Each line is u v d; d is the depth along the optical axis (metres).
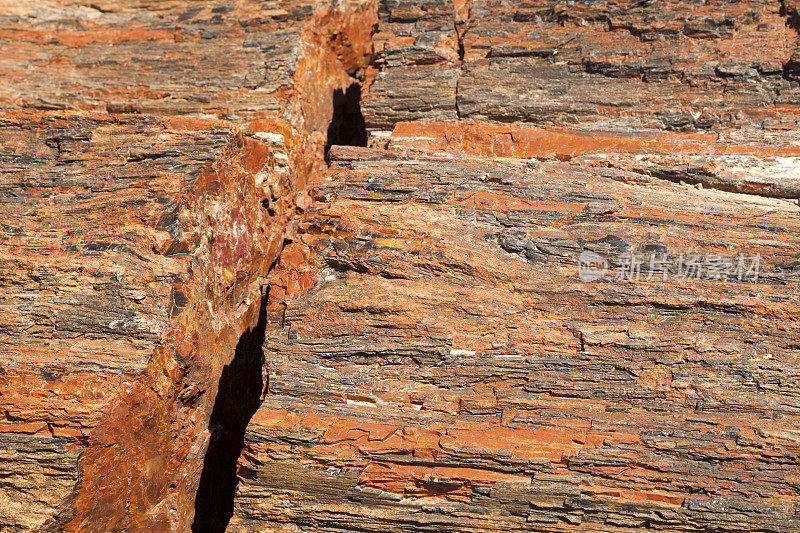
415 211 8.42
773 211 8.64
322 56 13.15
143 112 11.89
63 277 7.65
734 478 6.39
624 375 7.09
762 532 6.21
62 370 7.02
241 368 9.56
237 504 6.80
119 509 7.16
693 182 9.60
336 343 7.41
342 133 14.28
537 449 6.63
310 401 7.16
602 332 7.33
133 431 7.18
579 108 10.55
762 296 7.41
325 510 6.69
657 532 6.35
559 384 7.07
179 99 11.84
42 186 9.09
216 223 8.99
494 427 6.87
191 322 8.01
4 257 7.77
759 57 10.62
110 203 8.52
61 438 6.62
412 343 7.36
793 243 7.96
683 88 10.57
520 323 7.47
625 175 9.42
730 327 7.28
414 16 12.47
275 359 7.38
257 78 11.88
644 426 6.75
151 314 7.45
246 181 9.88
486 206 8.55
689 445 6.54
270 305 7.87
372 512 6.64
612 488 6.45
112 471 7.00
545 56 11.34
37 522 6.41
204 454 8.51
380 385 7.22
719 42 11.02
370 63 13.70
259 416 6.95
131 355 7.20
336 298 7.61
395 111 11.15
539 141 10.20
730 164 9.47
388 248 8.01
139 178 8.79
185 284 7.88
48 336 7.37
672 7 11.50
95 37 13.27
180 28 13.03
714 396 6.86
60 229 8.37
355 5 13.77
